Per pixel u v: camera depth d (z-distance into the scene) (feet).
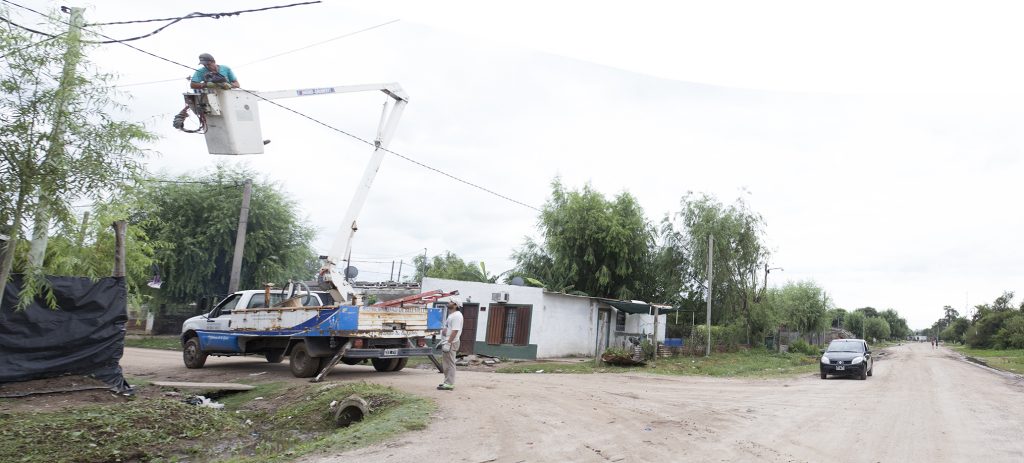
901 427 32.50
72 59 25.16
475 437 24.98
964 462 24.00
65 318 34.58
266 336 49.88
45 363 33.58
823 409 39.47
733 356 98.22
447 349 39.09
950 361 135.54
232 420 31.53
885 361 126.82
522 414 31.04
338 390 34.76
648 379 59.88
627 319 103.91
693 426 30.17
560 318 86.17
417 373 53.06
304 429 30.35
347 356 44.96
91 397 33.53
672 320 122.01
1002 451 26.27
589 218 109.40
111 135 26.35
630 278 113.60
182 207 97.30
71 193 26.02
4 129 24.13
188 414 30.83
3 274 25.40
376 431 25.25
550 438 25.48
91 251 37.52
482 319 82.74
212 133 30.55
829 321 165.99
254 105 30.91
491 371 64.18
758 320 114.93
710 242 98.48
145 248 56.03
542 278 118.93
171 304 101.50
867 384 62.08
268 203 101.96
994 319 243.19
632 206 115.65
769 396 46.98
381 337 46.32
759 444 26.35
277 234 103.09
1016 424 34.35
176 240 93.45
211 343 53.26
